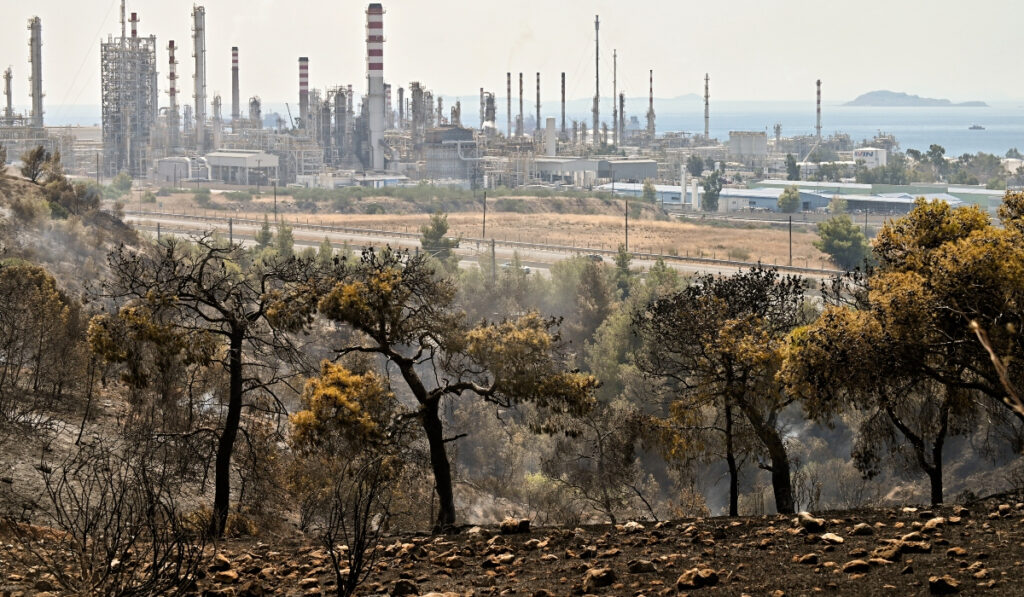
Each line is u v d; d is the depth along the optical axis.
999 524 25.62
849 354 38.50
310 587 25.06
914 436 44.69
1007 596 19.22
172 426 52.81
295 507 48.78
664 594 21.88
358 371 50.66
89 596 21.45
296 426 40.50
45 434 48.00
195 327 42.56
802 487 55.56
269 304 42.84
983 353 35.78
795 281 51.56
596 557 26.48
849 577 21.67
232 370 41.31
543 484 68.44
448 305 45.41
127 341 42.94
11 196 147.62
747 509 66.19
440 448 41.81
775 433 46.09
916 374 39.19
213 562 27.03
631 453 52.81
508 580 24.44
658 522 32.19
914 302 37.12
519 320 44.47
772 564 23.64
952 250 37.19
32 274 72.69
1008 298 35.78
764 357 44.31
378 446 40.09
